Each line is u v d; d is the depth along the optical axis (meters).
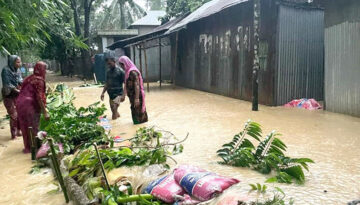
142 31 29.44
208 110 9.12
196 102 10.93
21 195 3.75
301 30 9.53
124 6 40.94
